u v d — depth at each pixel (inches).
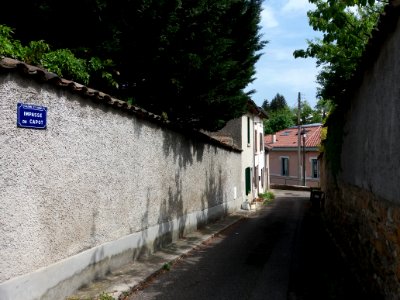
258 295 253.6
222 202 658.8
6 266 182.9
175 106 430.0
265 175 1314.0
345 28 406.9
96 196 261.9
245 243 443.5
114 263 287.7
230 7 440.8
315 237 485.1
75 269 237.5
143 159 335.9
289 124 2507.4
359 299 238.8
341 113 391.9
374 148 243.0
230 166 730.8
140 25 355.3
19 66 184.9
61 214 224.2
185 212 459.5
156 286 270.2
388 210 207.5
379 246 225.5
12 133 186.2
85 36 356.8
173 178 414.0
